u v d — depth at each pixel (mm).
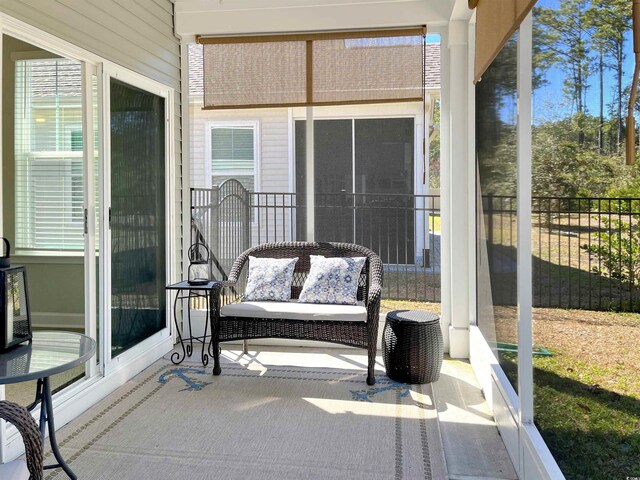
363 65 4230
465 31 3980
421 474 2342
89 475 2311
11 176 4738
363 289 4016
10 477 1478
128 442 2635
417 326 3455
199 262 3885
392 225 4348
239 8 4254
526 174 2262
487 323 3447
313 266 4000
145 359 3836
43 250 4785
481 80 3662
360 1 4133
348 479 2297
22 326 2133
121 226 3521
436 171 4289
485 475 2346
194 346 4465
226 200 4547
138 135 3762
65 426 2822
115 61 3387
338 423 2875
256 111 4488
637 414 1604
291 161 4465
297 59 4324
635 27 1307
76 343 2143
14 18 2477
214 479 2289
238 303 3816
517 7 1826
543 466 1910
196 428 2805
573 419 1972
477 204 3881
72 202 4750
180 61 4434
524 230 2262
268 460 2461
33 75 4695
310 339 3570
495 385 2875
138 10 3699
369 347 3480
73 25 2938
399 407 3105
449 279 4199
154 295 4039
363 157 4367
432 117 4270
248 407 3102
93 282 3205
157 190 4074
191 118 4555
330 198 4430
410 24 4117
